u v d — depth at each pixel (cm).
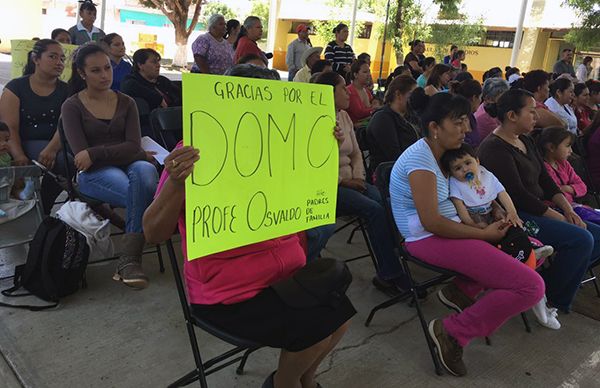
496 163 309
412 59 958
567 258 303
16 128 345
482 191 265
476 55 2103
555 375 254
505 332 291
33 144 355
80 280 284
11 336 238
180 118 330
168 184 152
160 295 290
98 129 306
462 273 243
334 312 167
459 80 659
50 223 273
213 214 154
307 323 162
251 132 160
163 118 325
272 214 171
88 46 303
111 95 316
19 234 294
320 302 165
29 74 366
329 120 186
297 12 2400
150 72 407
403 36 1609
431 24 1698
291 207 176
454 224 245
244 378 227
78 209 277
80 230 274
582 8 1485
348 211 318
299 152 176
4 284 286
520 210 316
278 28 2508
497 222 252
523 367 258
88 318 260
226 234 159
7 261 314
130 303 278
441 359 242
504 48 2028
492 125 437
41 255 267
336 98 341
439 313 304
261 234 168
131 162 307
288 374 173
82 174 301
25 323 250
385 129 380
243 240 163
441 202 259
